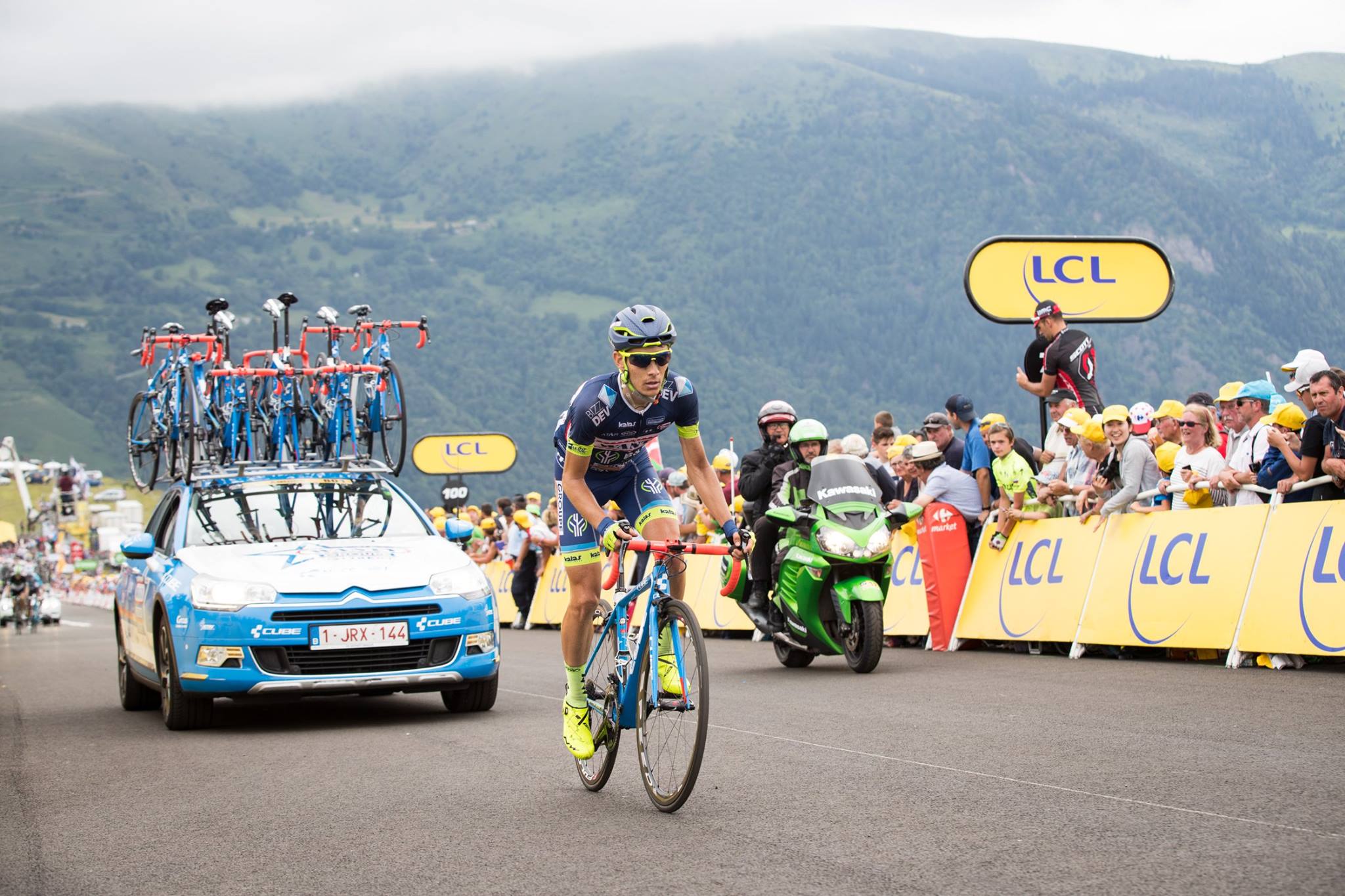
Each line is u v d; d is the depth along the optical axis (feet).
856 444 46.73
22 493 589.73
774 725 26.96
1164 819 17.03
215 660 29.17
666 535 20.42
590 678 21.25
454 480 136.77
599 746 20.94
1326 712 25.22
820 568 37.27
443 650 30.09
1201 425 37.11
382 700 35.99
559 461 21.48
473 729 28.86
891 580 46.60
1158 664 34.63
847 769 21.56
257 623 29.12
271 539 32.96
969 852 15.78
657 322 19.06
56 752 27.86
